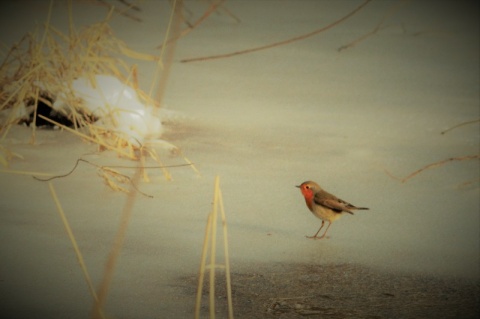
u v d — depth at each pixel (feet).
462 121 45.83
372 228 30.89
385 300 25.09
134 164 37.27
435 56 62.23
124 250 28.14
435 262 27.94
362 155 39.50
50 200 32.65
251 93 50.49
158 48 59.72
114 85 42.96
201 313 23.94
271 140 41.45
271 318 23.77
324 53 61.72
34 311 23.68
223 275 26.61
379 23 71.61
